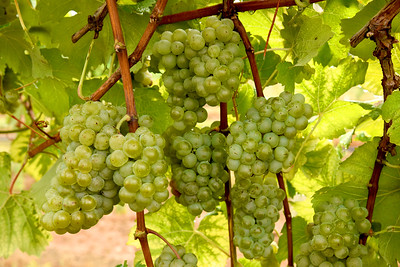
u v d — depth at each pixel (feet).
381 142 3.76
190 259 3.56
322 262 3.68
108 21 4.01
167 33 3.64
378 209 3.92
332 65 4.21
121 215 20.85
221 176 3.74
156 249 4.24
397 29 3.94
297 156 4.15
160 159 3.35
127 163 3.32
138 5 4.00
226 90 3.56
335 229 3.64
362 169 3.84
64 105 4.69
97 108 3.41
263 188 3.76
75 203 3.34
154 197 3.36
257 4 3.77
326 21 4.18
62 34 4.06
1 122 14.01
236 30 3.71
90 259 17.38
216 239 4.29
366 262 3.90
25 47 4.33
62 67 4.31
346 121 4.22
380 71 4.23
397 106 3.59
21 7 4.31
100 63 4.07
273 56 4.18
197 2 4.16
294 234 4.23
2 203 4.52
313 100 4.17
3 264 16.62
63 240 18.85
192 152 3.71
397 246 3.88
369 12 3.94
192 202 3.72
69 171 3.33
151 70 4.09
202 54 3.56
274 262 4.08
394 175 3.85
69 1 4.05
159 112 4.15
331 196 3.91
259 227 3.74
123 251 18.01
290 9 3.93
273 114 3.56
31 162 5.17
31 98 4.92
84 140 3.33
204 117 3.73
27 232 4.52
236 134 3.56
